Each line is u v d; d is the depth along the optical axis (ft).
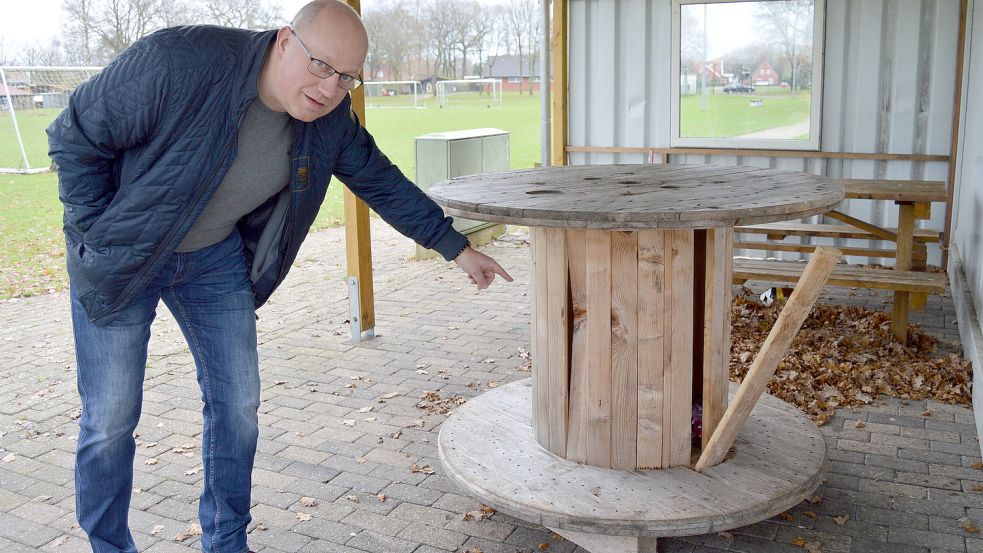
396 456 12.50
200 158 7.14
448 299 22.63
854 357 15.87
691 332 9.45
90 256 7.26
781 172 11.49
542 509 8.91
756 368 9.34
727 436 9.63
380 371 16.57
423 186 28.86
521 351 17.72
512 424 11.19
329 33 6.92
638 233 9.05
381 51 144.87
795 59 24.39
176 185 7.14
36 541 10.19
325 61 6.97
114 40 74.49
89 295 7.50
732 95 25.50
